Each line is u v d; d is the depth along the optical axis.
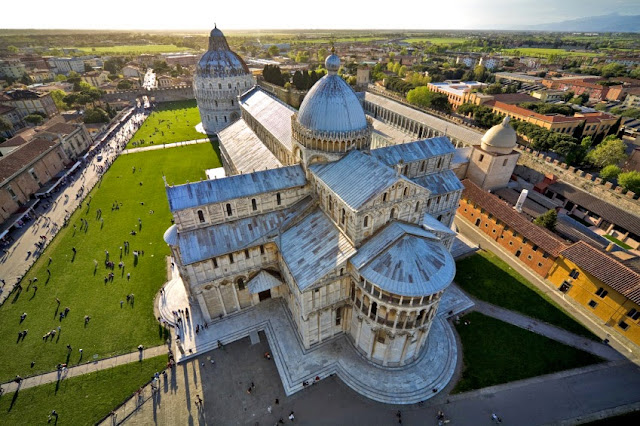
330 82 51.09
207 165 111.25
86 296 60.75
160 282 63.88
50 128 116.94
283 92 163.88
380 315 43.88
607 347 51.94
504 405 44.47
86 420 43.12
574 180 92.69
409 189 43.44
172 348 51.78
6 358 50.25
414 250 41.94
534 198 89.00
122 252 71.56
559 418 43.34
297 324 53.38
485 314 56.84
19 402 45.00
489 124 143.38
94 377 47.91
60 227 80.00
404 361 48.50
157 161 114.44
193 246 49.28
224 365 49.50
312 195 55.75
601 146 109.31
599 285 55.47
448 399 45.09
